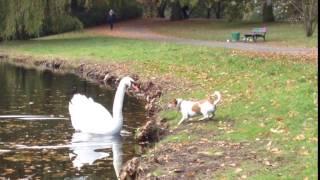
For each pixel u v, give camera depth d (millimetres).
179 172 9086
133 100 18000
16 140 12500
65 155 11320
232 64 21891
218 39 36406
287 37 35656
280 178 8188
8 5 34844
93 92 19875
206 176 8734
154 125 12820
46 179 9734
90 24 54750
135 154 11391
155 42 33688
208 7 57906
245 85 16469
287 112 12234
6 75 24578
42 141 12445
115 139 12734
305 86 14508
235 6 49938
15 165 10562
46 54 30188
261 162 9133
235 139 10797
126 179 9727
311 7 34969
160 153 10453
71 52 30188
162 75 20688
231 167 9031
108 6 54125
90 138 12781
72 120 13719
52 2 36438
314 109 12102
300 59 22531
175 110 14078
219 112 13188
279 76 17672
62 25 38250
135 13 63625
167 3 59469
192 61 23703
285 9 46531
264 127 11305
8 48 33812
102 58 27141
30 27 34906
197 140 11039
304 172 8352
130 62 25000
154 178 8945
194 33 42125
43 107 16547
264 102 13453
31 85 21469
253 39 34375
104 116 13391
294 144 9906
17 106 16688
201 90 16656
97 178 9836
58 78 23656
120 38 37781
